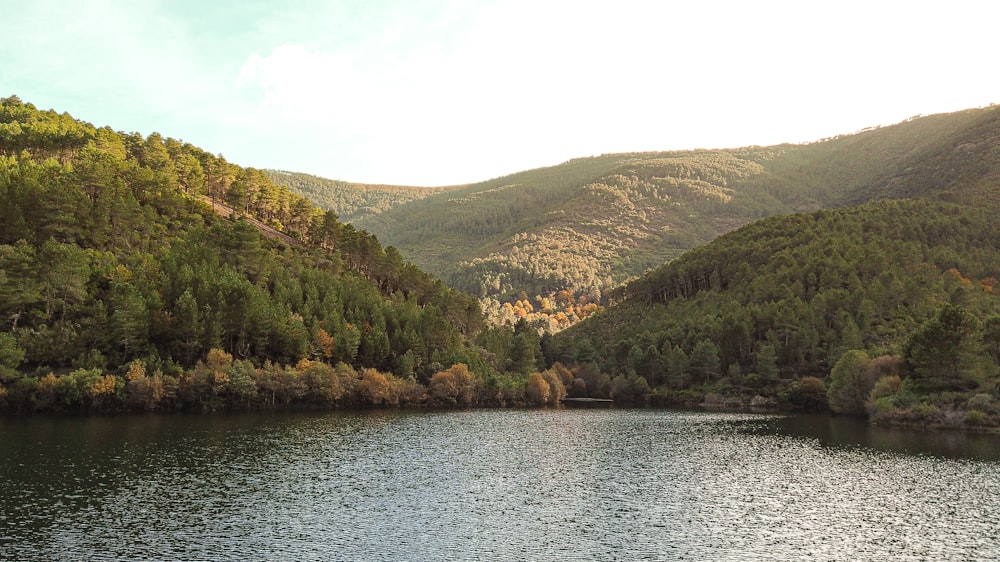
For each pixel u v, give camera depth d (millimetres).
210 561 55344
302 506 73875
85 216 185625
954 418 141375
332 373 180625
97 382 143000
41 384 138375
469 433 139000
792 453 113625
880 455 110438
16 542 59219
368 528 65812
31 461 93688
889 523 68875
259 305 180125
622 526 67688
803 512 73375
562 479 91000
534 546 60875
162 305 166750
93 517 67438
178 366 158500
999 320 162625
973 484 87188
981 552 59500
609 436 137500
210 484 83500
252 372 166625
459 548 59969
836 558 58094
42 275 152875
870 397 165875
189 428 130875
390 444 120125
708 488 85625
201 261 193250
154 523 65938
